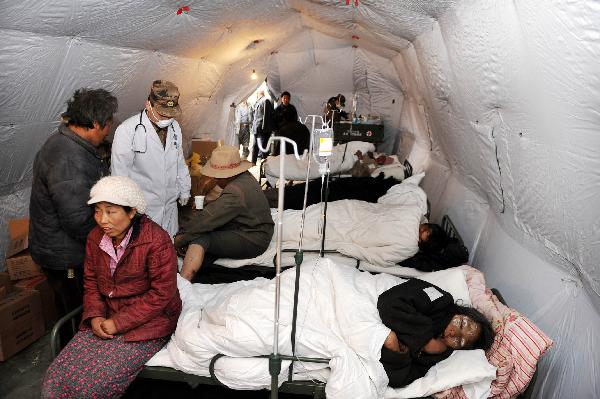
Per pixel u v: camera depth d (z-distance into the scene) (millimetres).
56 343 2188
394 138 7082
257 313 2115
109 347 2057
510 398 2072
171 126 3203
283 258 3258
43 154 2336
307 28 6117
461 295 2426
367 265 3240
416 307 2127
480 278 2562
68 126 2369
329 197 4586
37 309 2961
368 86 7121
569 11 1226
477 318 2127
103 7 2281
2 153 2732
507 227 2840
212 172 3105
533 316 2305
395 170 5238
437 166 4969
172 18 3008
